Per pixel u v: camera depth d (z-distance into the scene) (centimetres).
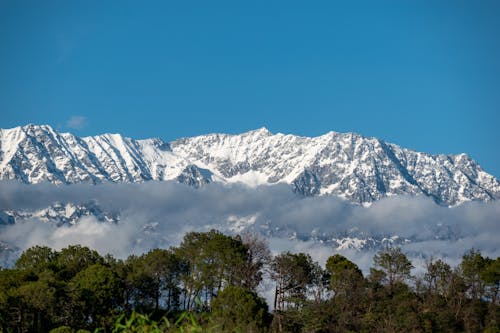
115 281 17288
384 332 17125
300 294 18338
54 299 15300
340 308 18100
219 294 15250
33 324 15138
